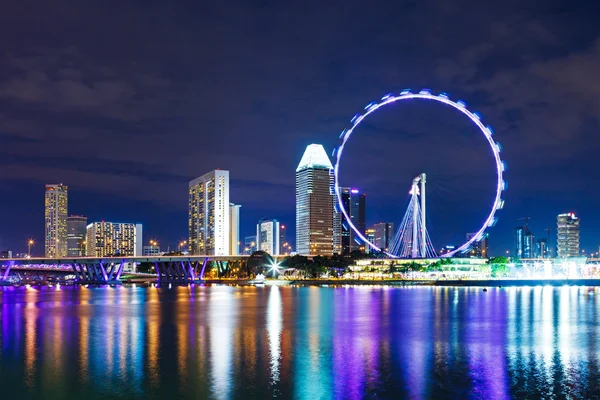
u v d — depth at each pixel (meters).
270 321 137.50
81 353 92.06
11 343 102.50
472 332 116.31
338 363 83.81
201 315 154.00
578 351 93.81
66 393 68.44
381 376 76.00
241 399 66.00
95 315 155.25
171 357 88.38
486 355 90.25
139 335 112.69
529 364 83.31
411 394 67.88
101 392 68.81
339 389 69.69
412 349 95.75
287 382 72.88
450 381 73.38
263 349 95.62
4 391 69.31
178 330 120.12
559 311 163.25
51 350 94.88
